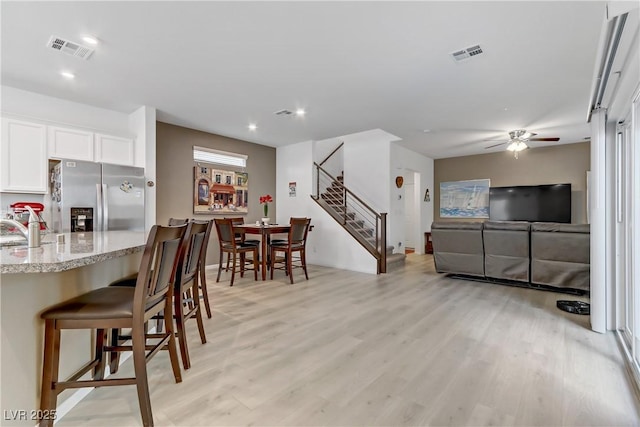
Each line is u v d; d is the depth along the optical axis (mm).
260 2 2070
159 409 1620
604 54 1809
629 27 1570
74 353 1685
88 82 3383
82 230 3658
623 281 2635
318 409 1631
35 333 1392
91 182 3674
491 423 1517
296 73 3156
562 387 1835
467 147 6816
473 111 4332
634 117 2066
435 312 3229
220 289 4191
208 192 5625
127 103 4051
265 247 4730
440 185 8227
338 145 8125
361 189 6750
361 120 4812
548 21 2256
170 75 3211
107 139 3994
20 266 1087
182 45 2623
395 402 1692
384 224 5309
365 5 2100
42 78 3268
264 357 2223
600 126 2658
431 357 2227
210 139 5668
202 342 2455
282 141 6367
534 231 3994
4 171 3244
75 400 1655
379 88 3539
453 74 3162
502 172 7289
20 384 1312
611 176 2668
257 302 3586
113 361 1962
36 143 3447
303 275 5152
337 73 3162
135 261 2457
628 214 2424
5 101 3479
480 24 2307
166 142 5023
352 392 1788
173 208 5113
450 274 5098
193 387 1830
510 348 2373
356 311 3264
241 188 6223
